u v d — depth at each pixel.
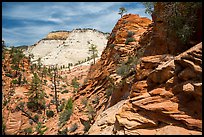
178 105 8.25
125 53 26.28
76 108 26.02
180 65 8.92
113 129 9.76
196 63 8.07
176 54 11.52
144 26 30.22
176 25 11.78
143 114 8.95
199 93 7.52
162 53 12.90
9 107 39.47
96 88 27.62
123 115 9.44
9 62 52.53
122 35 28.92
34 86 46.12
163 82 9.59
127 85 16.14
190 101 8.12
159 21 13.56
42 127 30.78
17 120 36.66
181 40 11.57
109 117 11.70
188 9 11.28
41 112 39.25
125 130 8.73
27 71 54.62
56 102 40.19
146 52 14.30
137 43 26.27
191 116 7.75
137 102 9.30
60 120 26.67
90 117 21.36
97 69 32.31
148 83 10.34
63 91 51.41
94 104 24.83
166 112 8.19
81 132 19.97
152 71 10.13
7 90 44.53
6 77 47.84
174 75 9.03
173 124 7.96
